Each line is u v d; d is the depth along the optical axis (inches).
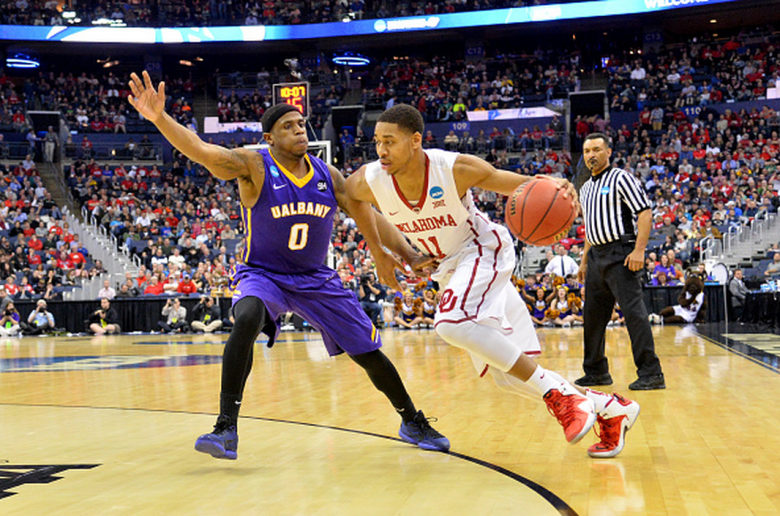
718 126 973.2
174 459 137.5
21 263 813.2
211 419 187.0
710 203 816.9
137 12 1223.5
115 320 714.2
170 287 723.4
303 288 142.8
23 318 738.2
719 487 108.4
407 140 124.9
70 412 202.2
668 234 773.3
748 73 1061.8
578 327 601.0
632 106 1058.7
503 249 134.3
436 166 127.5
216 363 361.1
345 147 1052.5
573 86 1115.3
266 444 149.9
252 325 134.4
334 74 1249.4
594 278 222.4
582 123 1042.7
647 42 1162.0
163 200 995.9
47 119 1112.2
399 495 107.8
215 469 128.1
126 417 191.5
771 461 123.8
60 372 327.9
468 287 127.8
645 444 140.0
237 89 1203.2
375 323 657.6
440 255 138.6
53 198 1019.3
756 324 578.2
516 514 96.9
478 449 139.8
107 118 1170.0
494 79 1199.6
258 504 104.5
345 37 1218.6
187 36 1205.1
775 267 666.8
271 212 140.9
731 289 610.5
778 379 231.6
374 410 192.7
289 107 141.3
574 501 102.7
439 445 139.5
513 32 1210.0
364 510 100.3
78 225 915.4
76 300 731.4
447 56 1295.5
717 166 894.4
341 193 146.5
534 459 130.3
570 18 1117.1
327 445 147.8
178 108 1182.3
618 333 493.7
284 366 326.3
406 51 1311.5
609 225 215.2
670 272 636.7
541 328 595.2
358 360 145.4
